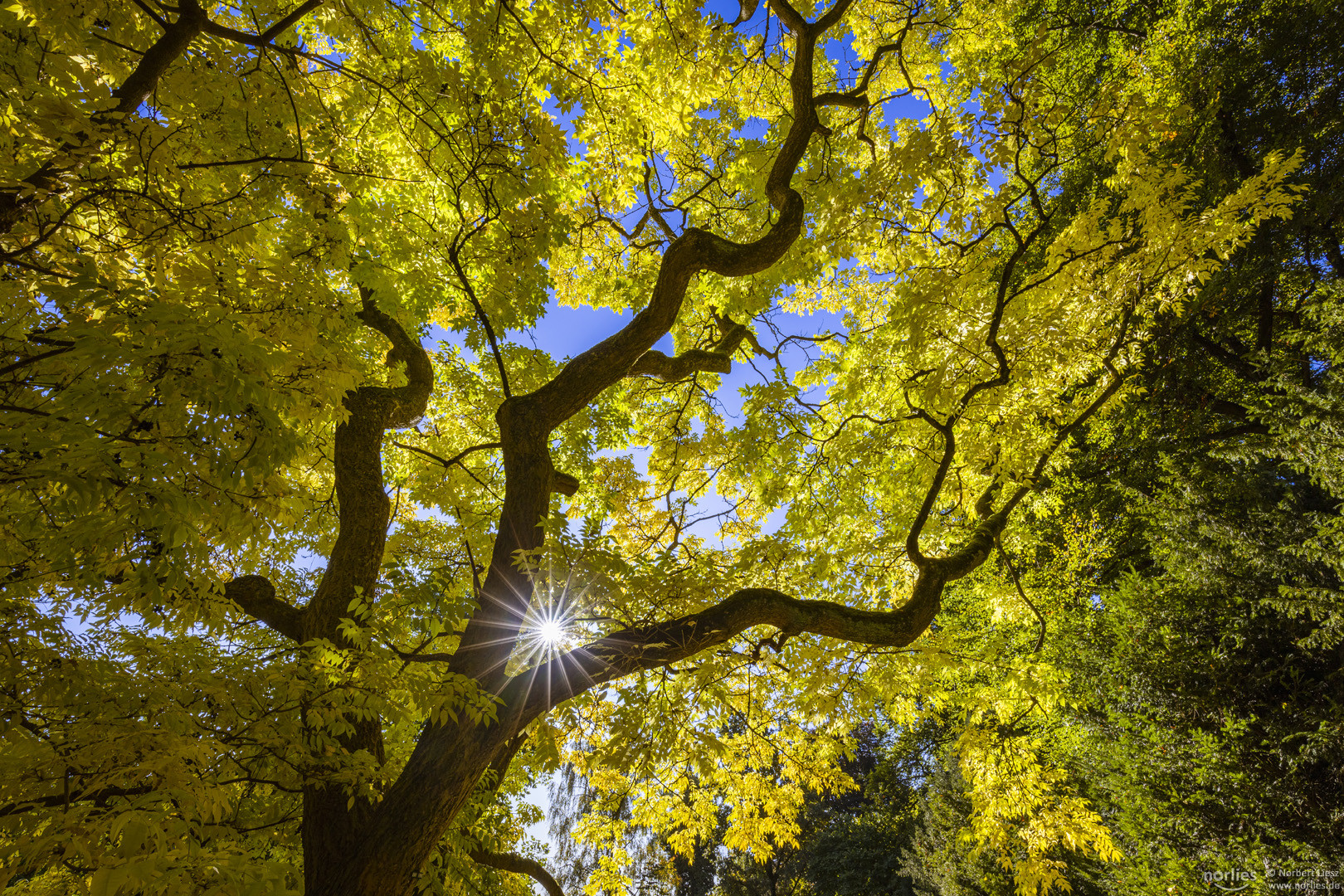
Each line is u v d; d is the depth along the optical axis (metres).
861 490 8.99
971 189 6.26
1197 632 8.26
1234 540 7.77
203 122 3.60
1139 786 7.89
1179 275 6.21
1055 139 5.95
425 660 4.45
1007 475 7.27
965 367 6.48
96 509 2.31
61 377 2.36
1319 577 7.13
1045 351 6.27
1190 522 8.38
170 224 2.96
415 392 5.68
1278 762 7.09
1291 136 10.59
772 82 9.07
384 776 3.95
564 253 9.32
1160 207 6.01
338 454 5.02
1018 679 6.34
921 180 5.73
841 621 5.15
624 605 4.59
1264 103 10.99
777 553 5.62
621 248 10.09
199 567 3.32
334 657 3.56
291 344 3.23
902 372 7.18
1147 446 12.00
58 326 2.57
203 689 3.24
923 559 5.98
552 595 4.31
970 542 6.50
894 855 21.97
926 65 9.16
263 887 1.91
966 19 8.85
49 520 2.63
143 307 2.40
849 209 6.07
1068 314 6.33
